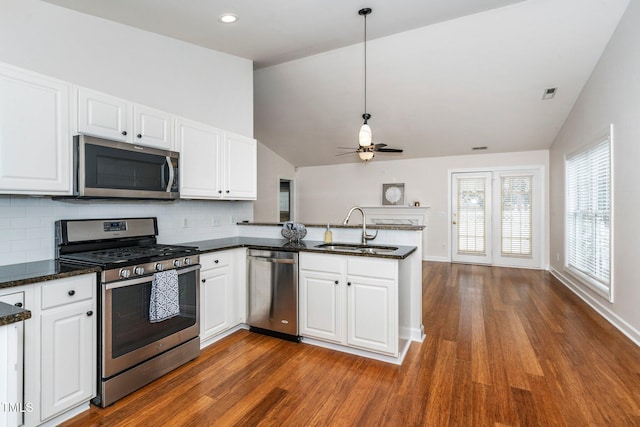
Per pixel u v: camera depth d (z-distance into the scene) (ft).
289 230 10.90
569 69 13.14
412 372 7.84
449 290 15.57
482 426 5.89
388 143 21.34
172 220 10.41
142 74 9.51
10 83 5.76
